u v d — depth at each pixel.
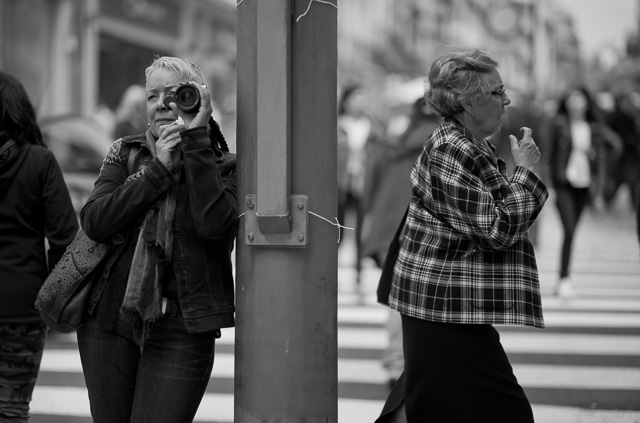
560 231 46.03
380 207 17.56
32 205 10.19
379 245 17.48
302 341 7.82
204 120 8.00
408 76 82.19
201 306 8.05
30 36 47.25
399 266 8.70
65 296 8.24
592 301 23.27
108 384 8.37
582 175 22.86
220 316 8.11
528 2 65.75
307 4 7.79
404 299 8.53
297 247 7.80
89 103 51.44
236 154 8.11
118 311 8.25
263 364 7.84
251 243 7.86
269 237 7.80
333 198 7.93
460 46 9.03
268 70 7.62
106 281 8.27
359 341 18.58
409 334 8.55
